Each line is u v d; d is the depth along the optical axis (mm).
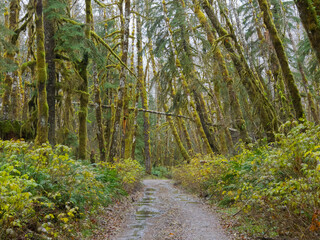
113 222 7262
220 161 10680
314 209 3934
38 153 6141
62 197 6035
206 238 5535
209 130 19203
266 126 11109
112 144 14883
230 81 13117
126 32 15680
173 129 24875
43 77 8836
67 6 13008
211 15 12453
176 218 7723
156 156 42656
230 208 7840
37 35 8969
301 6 5641
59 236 5125
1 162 5918
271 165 5023
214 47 12023
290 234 4516
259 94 11391
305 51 16672
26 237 4469
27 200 4371
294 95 8672
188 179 14578
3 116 13484
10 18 15703
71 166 6621
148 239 5762
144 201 11328
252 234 5148
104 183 10109
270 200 4883
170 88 20438
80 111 13641
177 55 17219
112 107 21703
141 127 36406
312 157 4250
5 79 14422
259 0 9602
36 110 13117
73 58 13414
